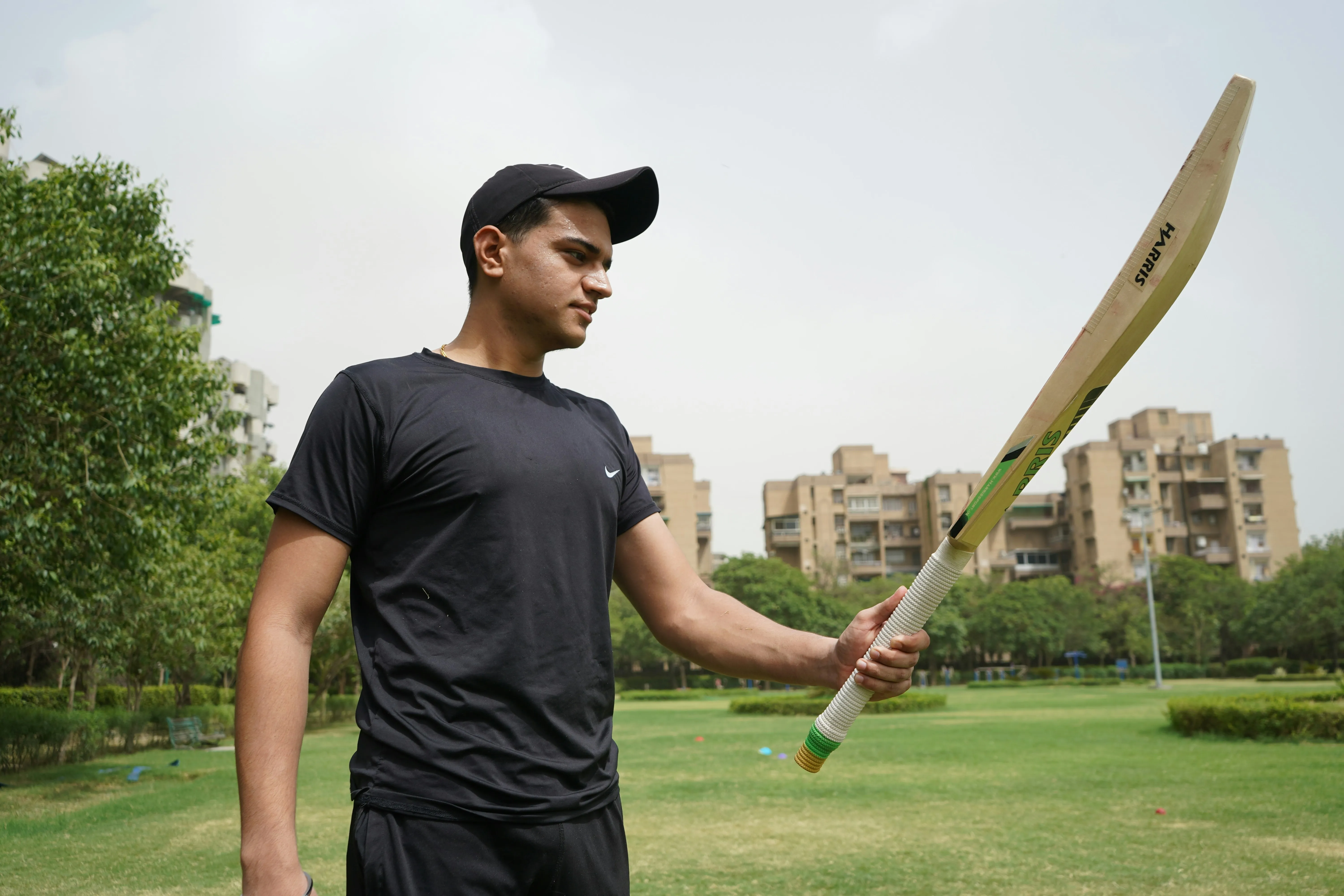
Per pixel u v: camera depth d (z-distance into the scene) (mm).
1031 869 6352
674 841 7559
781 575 65625
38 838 8000
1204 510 84062
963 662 77062
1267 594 59250
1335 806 8633
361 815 1591
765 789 10523
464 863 1532
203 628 16359
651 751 16047
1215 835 7391
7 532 9570
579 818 1631
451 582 1653
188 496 11539
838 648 1867
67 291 9805
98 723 16047
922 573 1763
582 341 1921
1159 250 1539
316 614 1663
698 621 2033
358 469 1683
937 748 15008
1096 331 1580
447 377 1782
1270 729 15242
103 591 12508
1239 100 1502
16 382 9805
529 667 1634
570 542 1735
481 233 1901
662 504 81688
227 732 22969
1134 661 69562
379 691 1632
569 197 1899
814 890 5910
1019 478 1638
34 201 10156
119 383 10250
